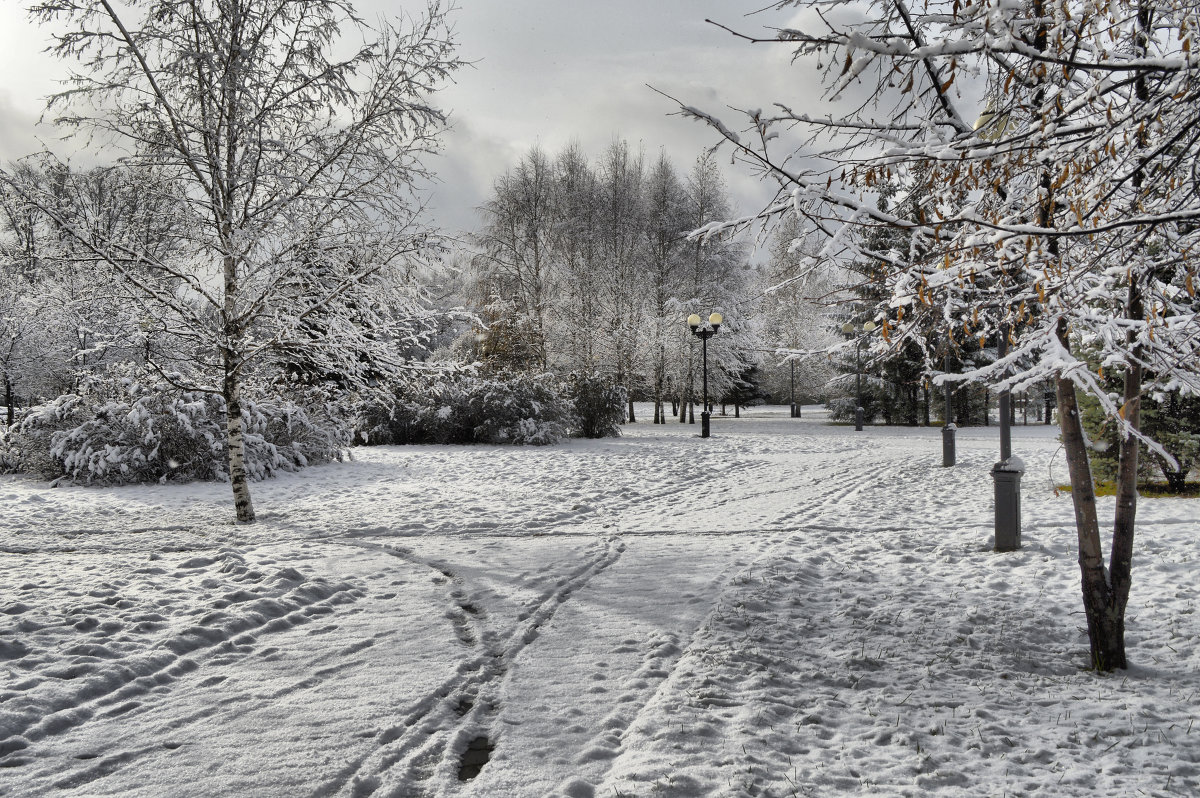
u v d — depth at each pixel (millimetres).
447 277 11797
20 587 6527
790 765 3578
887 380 35188
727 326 37531
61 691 4277
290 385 20016
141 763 3545
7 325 24609
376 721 4012
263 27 9984
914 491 13211
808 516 10875
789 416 45969
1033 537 8750
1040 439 25406
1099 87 3043
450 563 7875
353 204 10336
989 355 33938
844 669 4867
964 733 3959
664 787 3312
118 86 9680
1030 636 5508
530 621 5812
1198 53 2805
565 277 36906
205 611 5836
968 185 3799
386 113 10117
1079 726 4043
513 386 24781
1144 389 4012
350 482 15438
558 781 3426
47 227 9547
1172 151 3723
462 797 3277
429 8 10094
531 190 36625
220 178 10047
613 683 4570
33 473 16266
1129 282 4008
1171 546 7961
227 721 4008
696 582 6941
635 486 14406
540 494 13438
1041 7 3115
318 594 6516
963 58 3539
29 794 3242
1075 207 3312
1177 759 3668
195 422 15508
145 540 9539
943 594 6625
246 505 10844
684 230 36125
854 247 3723
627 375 37656
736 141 3381
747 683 4543
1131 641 5391
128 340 11023
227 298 10406
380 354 11297
